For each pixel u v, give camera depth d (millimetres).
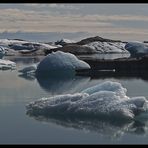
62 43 125875
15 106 18859
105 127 14727
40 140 12883
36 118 16125
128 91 24516
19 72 40500
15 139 12977
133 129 14523
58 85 28953
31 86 28312
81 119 15938
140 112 15836
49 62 37875
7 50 107750
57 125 14969
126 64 39469
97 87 18391
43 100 17516
